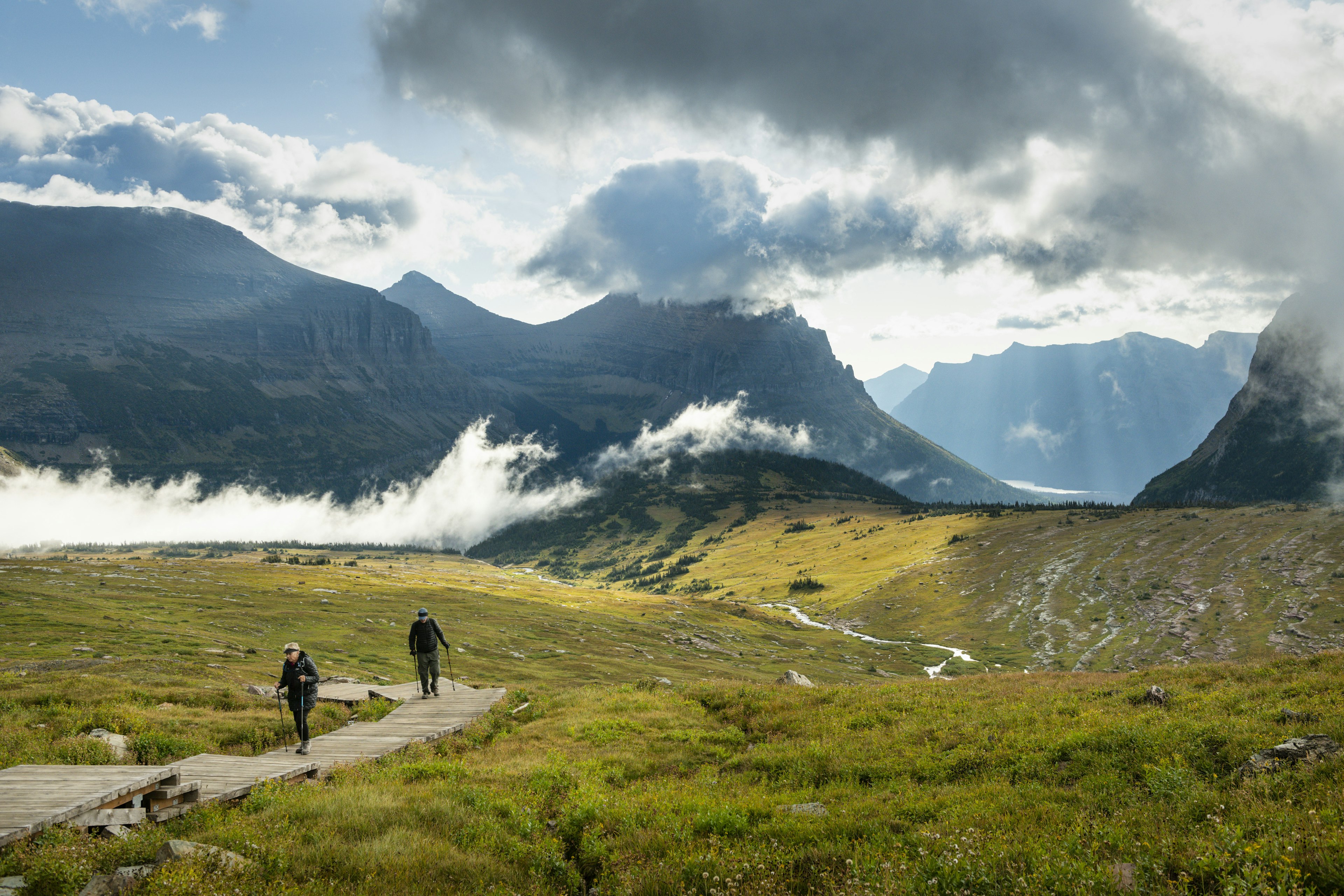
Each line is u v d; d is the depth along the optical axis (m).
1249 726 17.44
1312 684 20.77
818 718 26.33
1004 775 17.45
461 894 11.74
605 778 20.08
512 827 15.27
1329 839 10.45
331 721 29.00
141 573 150.50
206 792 16.56
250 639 89.38
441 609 147.75
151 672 41.44
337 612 126.06
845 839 13.60
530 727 27.97
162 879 10.91
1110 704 22.98
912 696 28.45
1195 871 10.41
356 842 13.54
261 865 11.99
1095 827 12.61
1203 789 14.17
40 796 13.97
